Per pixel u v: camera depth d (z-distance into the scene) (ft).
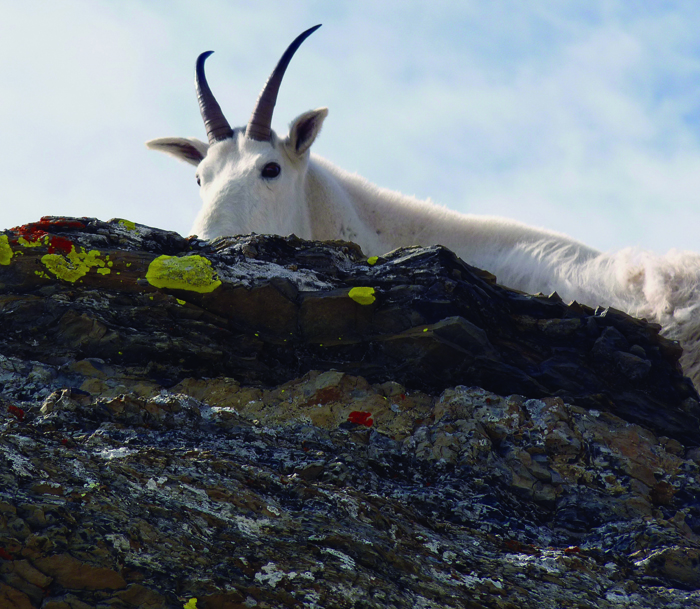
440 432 33.71
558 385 39.01
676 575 27.68
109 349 35.88
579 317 42.39
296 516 24.94
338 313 38.83
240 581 21.20
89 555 20.33
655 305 55.42
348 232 73.36
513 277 61.00
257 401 35.32
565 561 27.12
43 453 24.21
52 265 37.55
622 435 36.22
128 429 29.78
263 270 40.47
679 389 40.81
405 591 22.88
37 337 35.96
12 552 19.76
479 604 23.38
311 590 21.53
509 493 31.83
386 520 26.25
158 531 22.00
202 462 26.84
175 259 38.99
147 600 19.77
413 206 73.77
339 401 35.65
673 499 33.35
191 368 36.86
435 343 37.27
